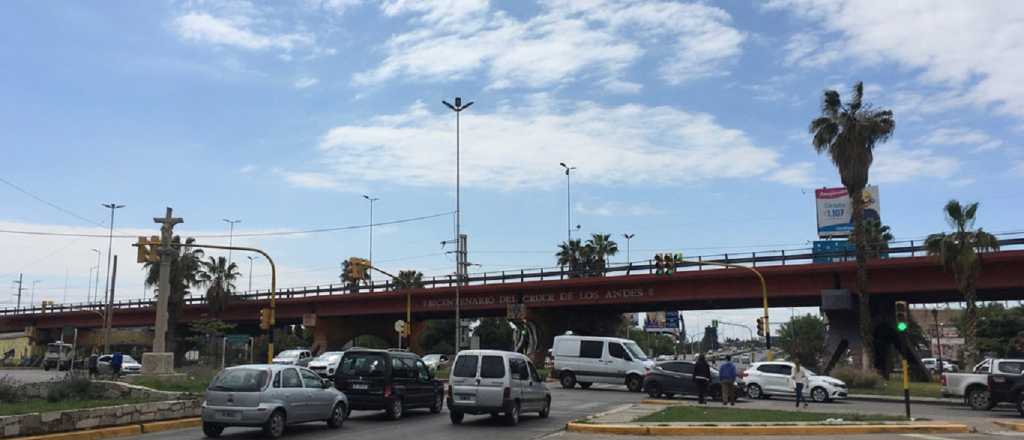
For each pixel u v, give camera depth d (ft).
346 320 237.66
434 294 206.90
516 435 59.52
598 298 181.88
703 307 197.36
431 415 77.46
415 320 244.22
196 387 85.10
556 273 187.01
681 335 454.40
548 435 59.62
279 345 295.48
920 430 61.98
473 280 199.52
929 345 343.67
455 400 67.41
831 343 151.53
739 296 161.17
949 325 366.02
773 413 71.77
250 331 310.45
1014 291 146.82
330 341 231.50
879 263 143.02
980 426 69.31
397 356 73.31
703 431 59.21
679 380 100.22
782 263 154.30
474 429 63.93
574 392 112.27
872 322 155.02
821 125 144.77
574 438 57.16
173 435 58.18
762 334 131.23
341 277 321.52
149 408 62.13
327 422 63.72
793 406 91.50
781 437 58.29
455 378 67.92
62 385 69.46
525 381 69.97
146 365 96.22
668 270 135.33
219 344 237.04
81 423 55.52
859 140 139.64
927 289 140.87
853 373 127.95
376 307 218.38
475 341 165.58
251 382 56.18
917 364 159.94
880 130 139.64
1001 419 77.92
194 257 234.17
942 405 100.12
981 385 92.38
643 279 172.96
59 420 53.88
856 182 140.67
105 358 173.37
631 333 423.64
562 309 204.13
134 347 319.47
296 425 65.87
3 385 67.00
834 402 102.47
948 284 138.62
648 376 102.53
